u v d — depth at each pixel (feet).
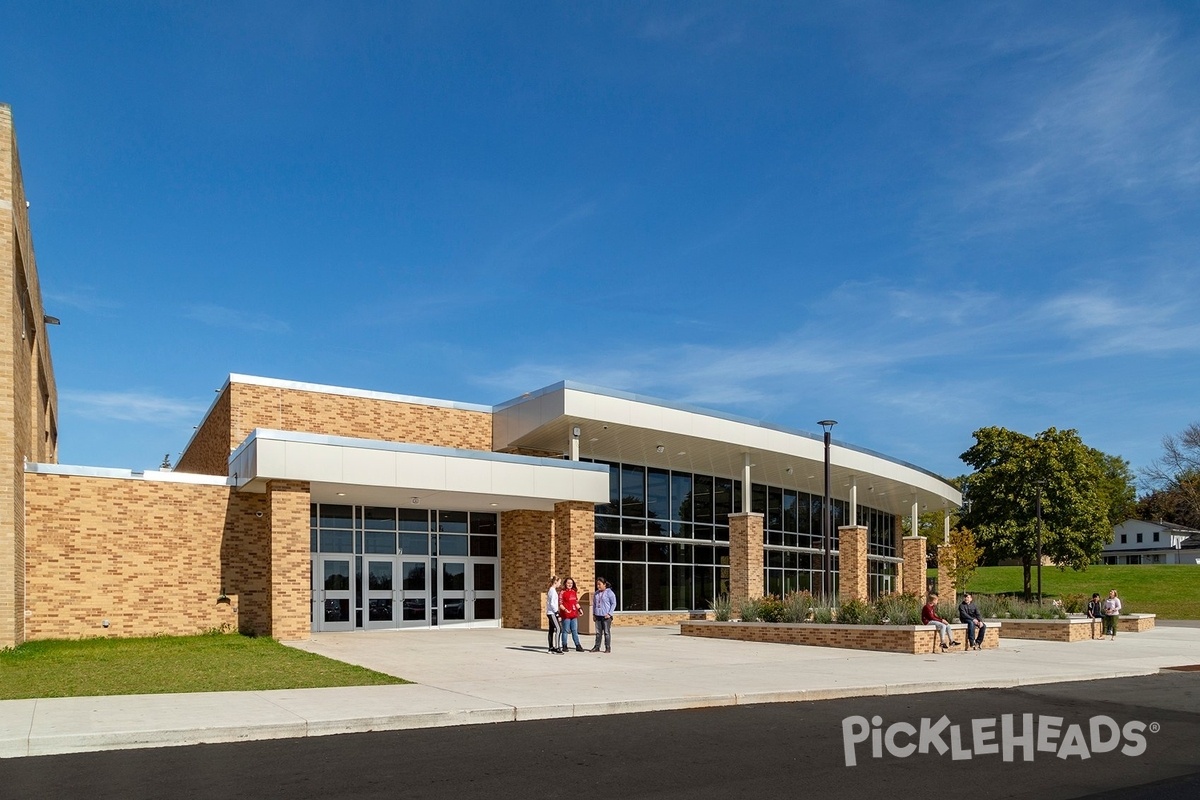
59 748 33.71
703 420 108.58
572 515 96.78
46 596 76.79
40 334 94.53
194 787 28.60
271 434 78.48
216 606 84.69
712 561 124.98
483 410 106.83
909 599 90.17
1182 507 321.73
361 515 95.66
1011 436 184.65
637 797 28.17
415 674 55.16
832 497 154.40
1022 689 57.47
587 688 49.49
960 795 29.19
